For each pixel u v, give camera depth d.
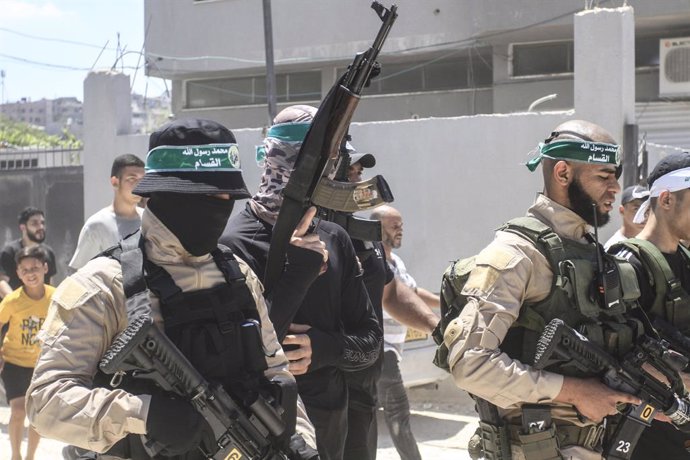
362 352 3.53
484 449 3.40
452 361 3.19
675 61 13.84
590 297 3.25
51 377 2.26
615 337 3.27
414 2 15.31
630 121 8.24
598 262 3.29
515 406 3.25
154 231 2.42
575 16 8.20
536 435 3.19
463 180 8.85
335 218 3.82
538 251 3.26
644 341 3.33
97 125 10.80
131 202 6.26
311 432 2.67
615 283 3.27
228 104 17.67
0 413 8.73
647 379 3.29
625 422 3.27
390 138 9.15
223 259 2.51
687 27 14.20
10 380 6.75
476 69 15.81
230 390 2.37
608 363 3.21
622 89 8.05
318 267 3.15
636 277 3.42
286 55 16.22
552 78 14.95
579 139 3.34
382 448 7.33
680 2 13.27
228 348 2.41
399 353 5.96
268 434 2.39
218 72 17.27
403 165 9.10
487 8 14.34
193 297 2.40
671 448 3.88
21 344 6.72
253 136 9.81
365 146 9.26
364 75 2.96
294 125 3.42
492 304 3.17
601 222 3.42
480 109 15.80
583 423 3.25
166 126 2.43
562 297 3.23
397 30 15.46
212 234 2.43
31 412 2.27
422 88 16.27
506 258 3.21
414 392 8.86
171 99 18.17
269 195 3.44
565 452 3.24
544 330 3.16
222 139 2.43
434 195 8.98
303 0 16.05
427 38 15.27
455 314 3.39
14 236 12.13
